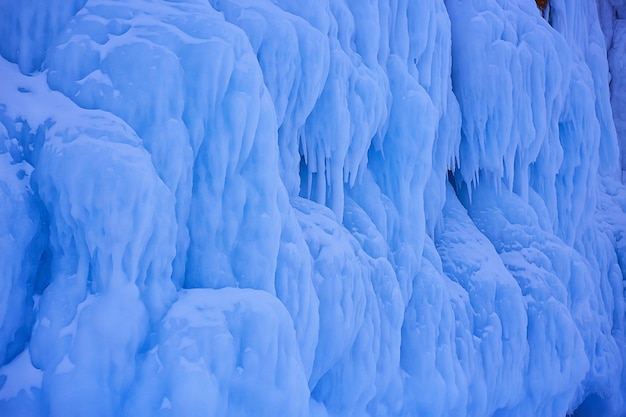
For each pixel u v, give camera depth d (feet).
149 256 13.51
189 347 13.20
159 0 15.66
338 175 20.25
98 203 12.91
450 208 27.76
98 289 13.11
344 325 17.92
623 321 35.88
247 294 14.66
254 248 15.48
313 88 18.90
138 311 13.10
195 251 15.10
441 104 25.29
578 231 33.55
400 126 22.34
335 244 18.30
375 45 21.89
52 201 13.32
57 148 13.21
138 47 14.34
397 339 20.39
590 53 37.42
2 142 13.20
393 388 20.44
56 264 13.48
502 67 27.25
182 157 14.43
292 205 18.92
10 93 13.84
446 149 26.12
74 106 13.93
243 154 15.55
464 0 27.68
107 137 13.37
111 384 12.71
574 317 30.19
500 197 28.68
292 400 14.42
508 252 27.94
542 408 27.27
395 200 22.50
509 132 27.58
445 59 25.23
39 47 14.83
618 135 43.75
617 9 45.98
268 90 17.78
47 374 12.59
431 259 23.53
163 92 14.29
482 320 24.73
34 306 13.43
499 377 24.68
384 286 20.27
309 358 16.71
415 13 23.85
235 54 15.38
